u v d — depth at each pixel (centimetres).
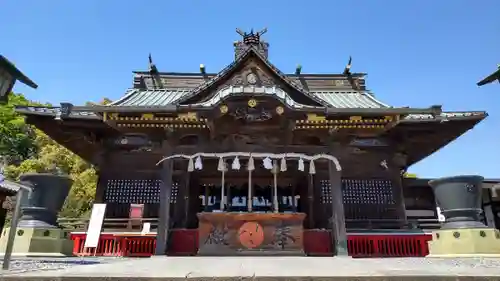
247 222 1140
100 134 1694
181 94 1873
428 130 1608
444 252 1070
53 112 1488
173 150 1330
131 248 1412
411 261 841
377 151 1709
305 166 1705
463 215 1085
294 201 1781
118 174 1684
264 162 1291
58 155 3203
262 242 1120
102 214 1370
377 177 1680
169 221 1405
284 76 1453
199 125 1337
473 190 1084
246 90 1259
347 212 1630
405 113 1267
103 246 1424
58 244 1062
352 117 1302
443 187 1120
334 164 1315
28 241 1006
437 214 1733
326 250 1302
